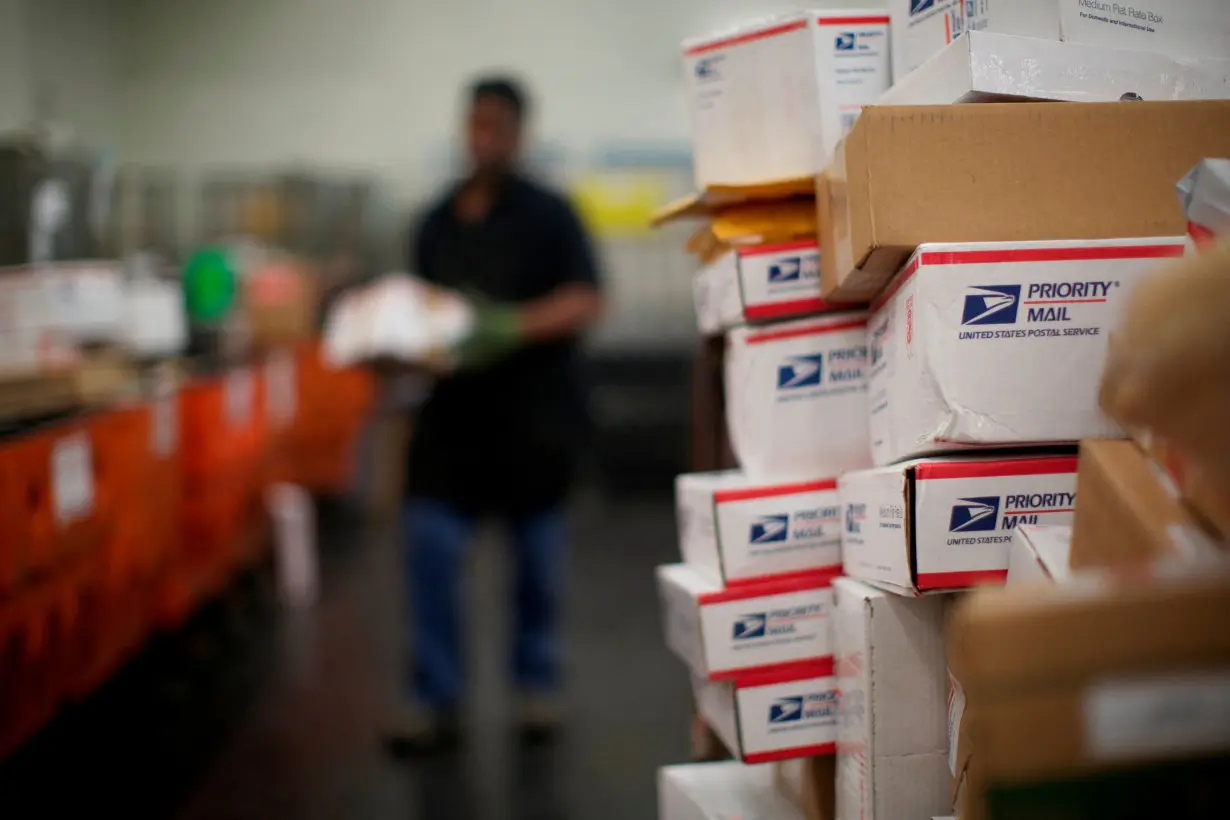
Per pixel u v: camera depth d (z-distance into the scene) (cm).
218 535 399
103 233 361
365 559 550
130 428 304
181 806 259
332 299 607
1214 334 83
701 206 163
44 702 243
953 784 130
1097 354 126
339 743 303
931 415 126
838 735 149
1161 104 130
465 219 314
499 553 567
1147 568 84
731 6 828
